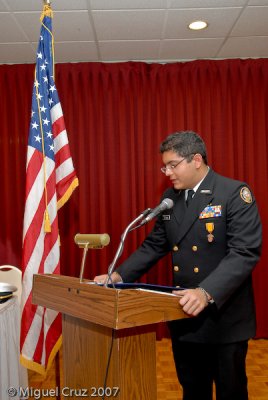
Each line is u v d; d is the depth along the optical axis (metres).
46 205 2.24
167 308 1.26
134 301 1.16
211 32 3.36
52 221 2.27
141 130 3.92
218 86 3.94
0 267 2.78
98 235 1.37
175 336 1.80
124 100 3.93
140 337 1.28
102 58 3.89
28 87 3.93
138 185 3.95
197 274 1.76
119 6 2.89
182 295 1.34
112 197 3.93
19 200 3.92
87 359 1.38
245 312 1.71
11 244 3.91
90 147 3.93
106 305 1.16
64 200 2.37
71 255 3.90
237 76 3.93
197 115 3.92
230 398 1.68
